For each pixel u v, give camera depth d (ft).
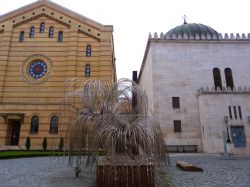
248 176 36.86
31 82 113.70
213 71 104.12
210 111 89.76
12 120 111.04
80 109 32.91
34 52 118.42
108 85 33.65
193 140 94.43
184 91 100.37
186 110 97.96
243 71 104.32
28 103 109.40
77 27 121.19
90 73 114.11
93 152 28.22
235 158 67.56
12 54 118.11
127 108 32.24
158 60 103.50
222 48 106.11
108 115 29.50
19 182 33.12
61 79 114.11
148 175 27.20
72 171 43.06
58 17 123.95
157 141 28.50
